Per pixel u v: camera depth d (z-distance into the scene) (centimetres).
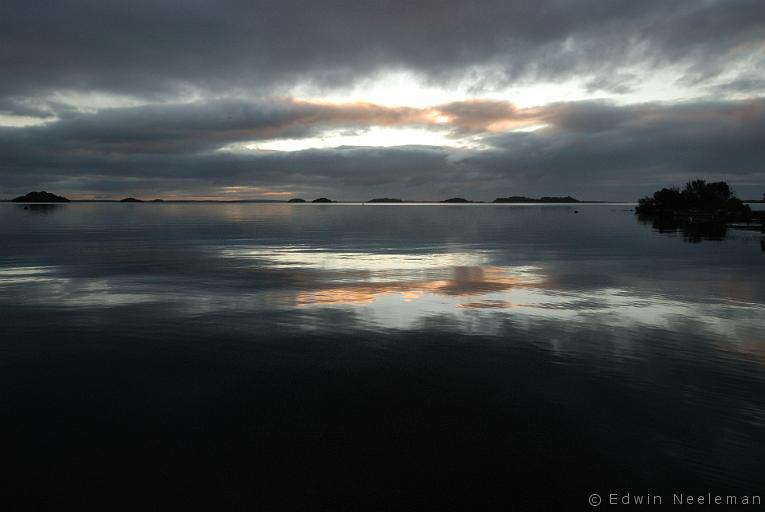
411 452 700
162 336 1238
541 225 6875
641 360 1073
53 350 1127
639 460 683
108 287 1895
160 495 606
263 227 6309
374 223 7638
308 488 620
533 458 687
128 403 852
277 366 1027
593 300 1672
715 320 1405
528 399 871
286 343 1181
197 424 777
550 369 1016
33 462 675
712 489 623
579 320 1404
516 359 1075
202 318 1416
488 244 3816
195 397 876
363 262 2689
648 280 2088
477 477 643
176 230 5569
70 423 781
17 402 855
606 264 2598
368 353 1111
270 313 1480
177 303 1612
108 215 10719
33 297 1702
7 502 593
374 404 849
